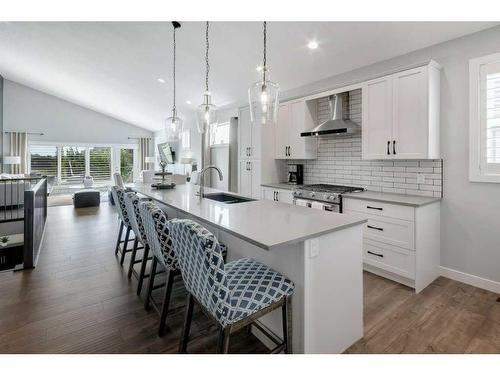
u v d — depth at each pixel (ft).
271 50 12.00
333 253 5.77
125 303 8.04
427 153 9.07
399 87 9.71
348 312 6.15
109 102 28.50
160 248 6.46
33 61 22.16
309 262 5.35
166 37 13.21
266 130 15.06
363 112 10.83
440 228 9.84
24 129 30.04
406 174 10.77
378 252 9.73
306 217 6.59
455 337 6.55
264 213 7.06
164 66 16.53
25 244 10.40
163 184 12.45
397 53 10.49
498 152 8.53
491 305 7.95
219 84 17.01
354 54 11.01
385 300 8.26
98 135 33.81
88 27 14.53
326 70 12.59
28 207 10.36
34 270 10.30
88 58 18.81
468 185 9.16
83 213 20.67
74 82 24.95
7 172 28.96
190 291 5.23
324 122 12.54
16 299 8.21
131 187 12.72
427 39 9.45
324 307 5.66
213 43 12.67
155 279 9.64
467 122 9.05
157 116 28.63
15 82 29.50
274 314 6.12
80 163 33.01
